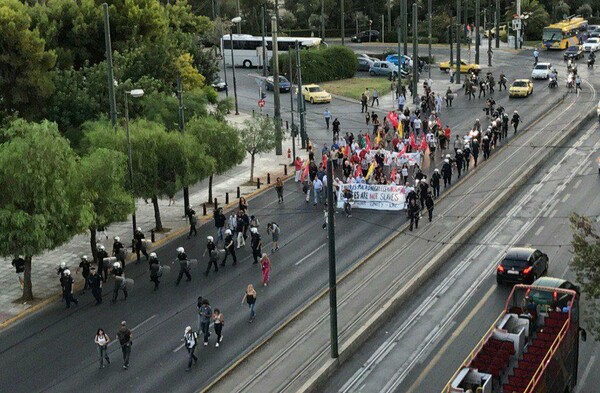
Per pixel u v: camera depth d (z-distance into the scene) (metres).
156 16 74.00
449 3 141.00
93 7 71.50
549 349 26.05
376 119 69.81
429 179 57.31
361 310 36.34
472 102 82.88
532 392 23.89
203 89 78.44
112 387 31.02
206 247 46.31
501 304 36.75
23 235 37.66
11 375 32.56
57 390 31.08
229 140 52.84
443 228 47.19
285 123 77.12
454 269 41.41
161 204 54.78
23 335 36.28
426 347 32.97
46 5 77.19
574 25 119.88
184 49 80.06
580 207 50.25
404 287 38.44
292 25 139.88
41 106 62.03
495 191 53.75
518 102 81.94
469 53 109.44
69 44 71.38
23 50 60.09
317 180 52.94
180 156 47.16
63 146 39.78
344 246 45.28
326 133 73.06
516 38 120.44
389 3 132.75
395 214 51.03
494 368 25.08
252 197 55.91
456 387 23.80
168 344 34.34
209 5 128.25
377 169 56.78
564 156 62.25
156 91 60.75
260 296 38.88
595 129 69.88
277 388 29.97
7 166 37.75
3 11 59.97
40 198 38.09
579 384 29.53
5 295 40.72
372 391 29.80
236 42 109.19
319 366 31.45
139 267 43.84
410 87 88.88
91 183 41.38
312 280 40.47
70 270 43.69
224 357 32.88
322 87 94.94
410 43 127.81
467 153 59.31
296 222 50.09
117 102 60.25
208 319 33.78
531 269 38.19
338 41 133.12
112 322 36.94
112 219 42.28
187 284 40.97
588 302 35.22
